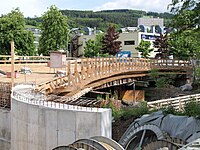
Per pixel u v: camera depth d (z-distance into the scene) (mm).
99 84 37375
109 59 39875
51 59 32219
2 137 24000
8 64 49188
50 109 18188
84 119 17109
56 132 17953
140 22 146750
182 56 60031
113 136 21734
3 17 68875
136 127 19547
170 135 18312
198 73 26188
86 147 14922
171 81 51625
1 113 24047
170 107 21719
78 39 112688
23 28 68312
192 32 20766
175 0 20750
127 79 45906
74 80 29156
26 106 19625
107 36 93500
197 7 20109
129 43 102312
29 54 69250
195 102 21750
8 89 24391
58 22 72500
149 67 50562
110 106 23625
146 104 24062
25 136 19844
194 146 9312
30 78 33219
